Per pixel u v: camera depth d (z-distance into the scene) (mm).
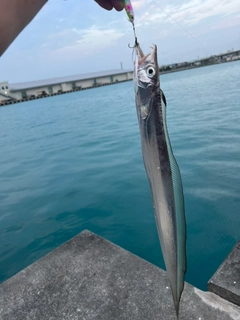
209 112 12359
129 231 4238
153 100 932
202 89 22125
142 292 2092
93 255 2537
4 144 13711
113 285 2184
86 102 32625
